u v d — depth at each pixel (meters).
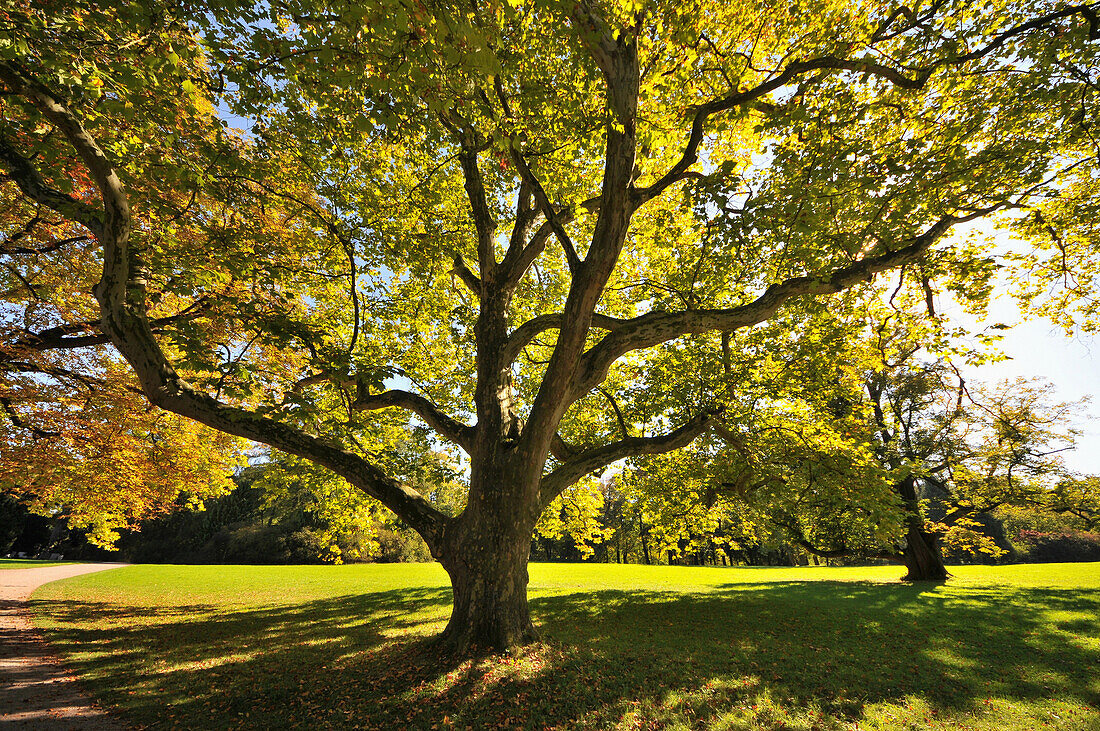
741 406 11.16
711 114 8.45
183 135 7.84
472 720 5.94
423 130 7.76
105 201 6.45
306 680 7.43
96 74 5.43
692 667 7.85
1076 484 19.48
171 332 6.99
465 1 5.12
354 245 10.35
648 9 6.46
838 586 17.66
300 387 10.42
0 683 7.32
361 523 13.67
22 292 11.29
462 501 18.88
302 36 6.00
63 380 12.54
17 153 7.19
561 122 8.11
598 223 7.31
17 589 19.62
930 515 27.69
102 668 8.37
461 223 11.34
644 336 8.44
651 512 13.70
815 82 7.96
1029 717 6.00
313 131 8.34
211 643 10.48
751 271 10.91
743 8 8.62
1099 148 8.70
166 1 5.68
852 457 10.66
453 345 13.38
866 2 8.38
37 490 13.88
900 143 8.61
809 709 6.29
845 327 11.62
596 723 5.90
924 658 8.34
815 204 7.53
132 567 30.16
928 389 20.05
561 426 13.54
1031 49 7.52
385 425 12.79
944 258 10.23
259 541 44.12
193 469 15.01
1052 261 11.83
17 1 5.81
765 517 14.08
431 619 12.59
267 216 10.84
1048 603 12.54
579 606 13.82
